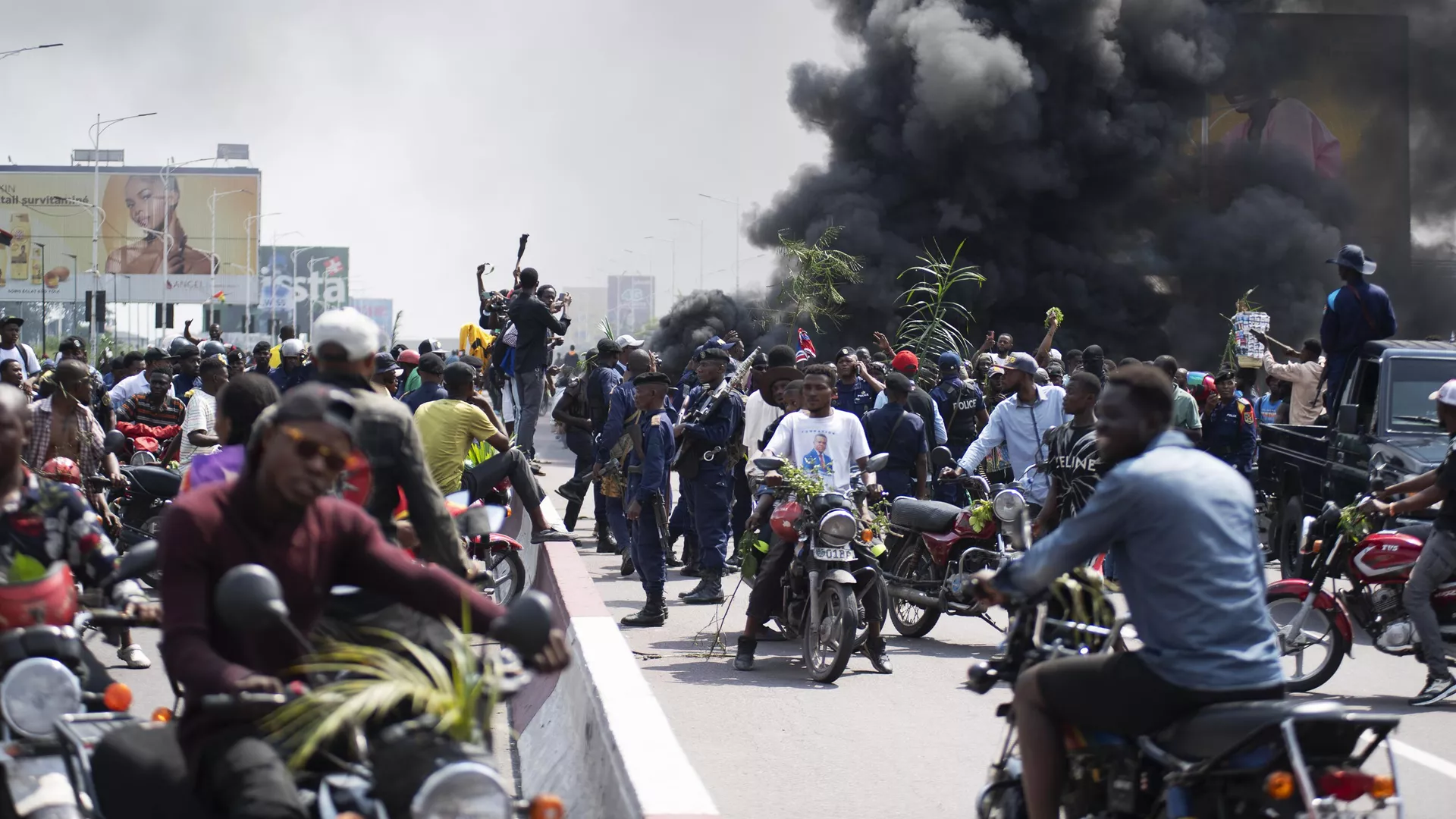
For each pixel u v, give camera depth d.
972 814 5.79
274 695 3.16
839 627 8.33
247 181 91.06
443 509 5.23
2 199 89.69
